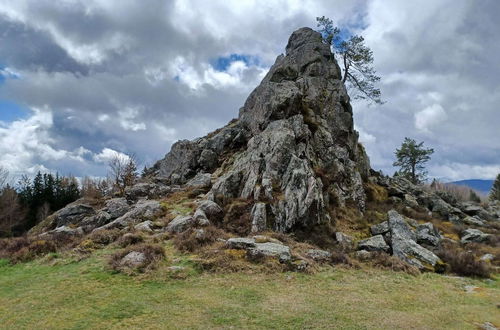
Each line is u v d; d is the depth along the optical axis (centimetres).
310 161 3369
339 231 2767
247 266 1884
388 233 2769
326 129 3997
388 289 1748
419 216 3775
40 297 1462
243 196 2966
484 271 2188
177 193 3691
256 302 1459
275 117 3819
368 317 1338
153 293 1522
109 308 1341
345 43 5262
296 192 2750
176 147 5150
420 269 2205
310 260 2066
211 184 3634
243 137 4397
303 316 1316
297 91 3897
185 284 1658
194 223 2516
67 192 7650
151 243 2216
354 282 1830
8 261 2100
